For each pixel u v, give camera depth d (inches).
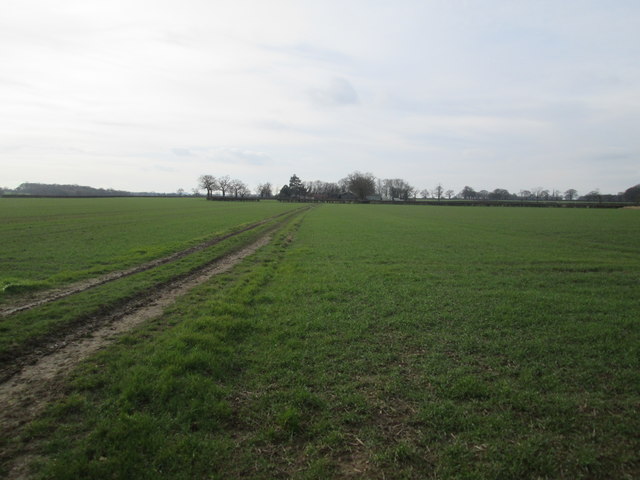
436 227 1626.5
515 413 218.1
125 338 312.7
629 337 331.0
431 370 269.1
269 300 450.9
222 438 192.4
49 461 170.2
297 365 273.4
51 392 228.5
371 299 454.3
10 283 479.5
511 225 1755.7
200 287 510.9
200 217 2031.3
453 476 169.0
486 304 435.2
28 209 2379.4
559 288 524.4
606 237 1225.4
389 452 183.9
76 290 475.8
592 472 173.2
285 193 7815.0
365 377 258.5
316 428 201.5
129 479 163.2
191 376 244.8
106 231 1209.4
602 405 224.8
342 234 1291.8
